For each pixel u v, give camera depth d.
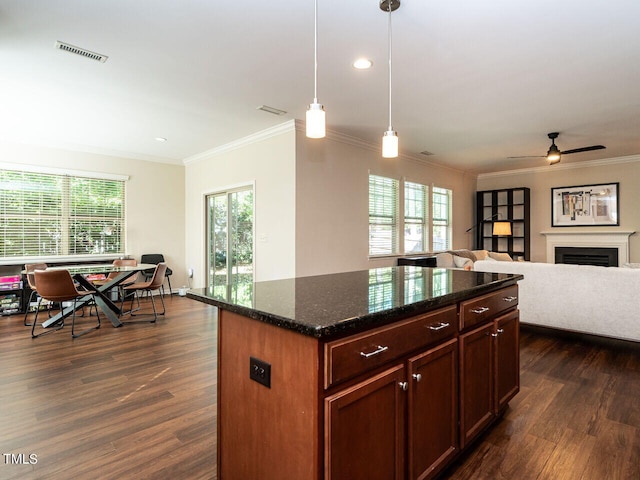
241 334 1.41
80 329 4.16
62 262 5.36
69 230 5.56
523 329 4.29
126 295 5.98
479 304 1.89
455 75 3.18
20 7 2.19
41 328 4.21
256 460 1.33
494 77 3.22
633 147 5.77
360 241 5.41
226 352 1.49
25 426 2.07
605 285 3.41
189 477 1.65
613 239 6.54
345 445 1.15
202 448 1.87
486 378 1.95
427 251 6.75
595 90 3.53
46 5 2.17
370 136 5.16
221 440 1.52
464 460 1.79
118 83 3.32
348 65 2.98
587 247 6.81
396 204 6.17
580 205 6.92
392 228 6.13
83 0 2.12
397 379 1.36
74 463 1.74
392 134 2.16
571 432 2.04
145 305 5.55
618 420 2.17
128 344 3.60
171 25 2.40
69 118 4.30
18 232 5.15
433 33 2.50
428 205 6.81
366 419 1.23
